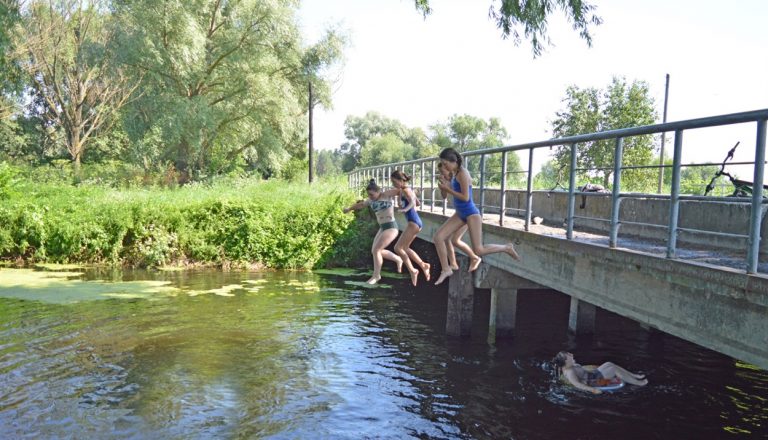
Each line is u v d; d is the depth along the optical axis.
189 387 8.83
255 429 7.42
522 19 13.98
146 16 32.03
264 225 21.52
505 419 7.70
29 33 36.84
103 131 43.47
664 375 9.34
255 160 39.34
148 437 7.12
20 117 45.56
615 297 6.53
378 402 8.35
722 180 9.57
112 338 11.38
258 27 35.44
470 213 6.66
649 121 23.47
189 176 35.19
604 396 8.46
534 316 13.70
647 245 7.69
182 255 21.17
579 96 24.64
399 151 98.50
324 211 22.17
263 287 17.33
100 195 23.33
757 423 7.48
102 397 8.37
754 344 4.46
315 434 7.31
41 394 8.44
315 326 12.68
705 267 4.89
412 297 16.20
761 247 7.14
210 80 36.41
